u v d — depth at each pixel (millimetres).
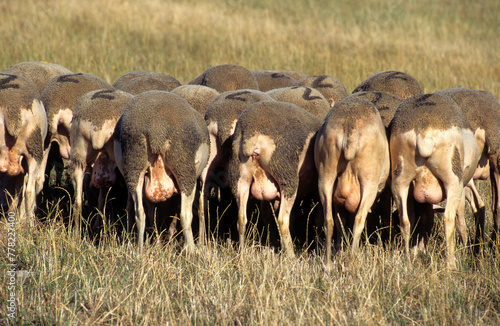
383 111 25016
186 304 19047
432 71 55500
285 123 22875
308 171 23453
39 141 25219
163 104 22453
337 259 22516
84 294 19656
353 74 54844
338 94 33094
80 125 24484
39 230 25000
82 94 27219
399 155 21953
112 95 24938
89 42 62500
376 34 75062
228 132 24750
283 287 20359
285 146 22641
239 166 23156
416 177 22141
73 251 22406
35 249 22719
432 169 21766
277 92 29062
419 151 21234
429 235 25438
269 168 22844
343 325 18016
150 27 69625
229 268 22031
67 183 32906
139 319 18469
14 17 67875
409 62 59969
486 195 30328
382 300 19938
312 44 67625
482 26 87000
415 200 24500
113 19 71375
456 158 21547
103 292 19266
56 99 27000
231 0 99562
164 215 27000
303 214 27750
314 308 18812
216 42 66688
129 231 26297
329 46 68000
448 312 18750
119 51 59719
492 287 20859
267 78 35250
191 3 90625
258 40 68125
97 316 18766
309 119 23656
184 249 23359
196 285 20469
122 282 20438
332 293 19203
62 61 54094
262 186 23250
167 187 22797
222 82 31609
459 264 22656
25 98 24516
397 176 22219
